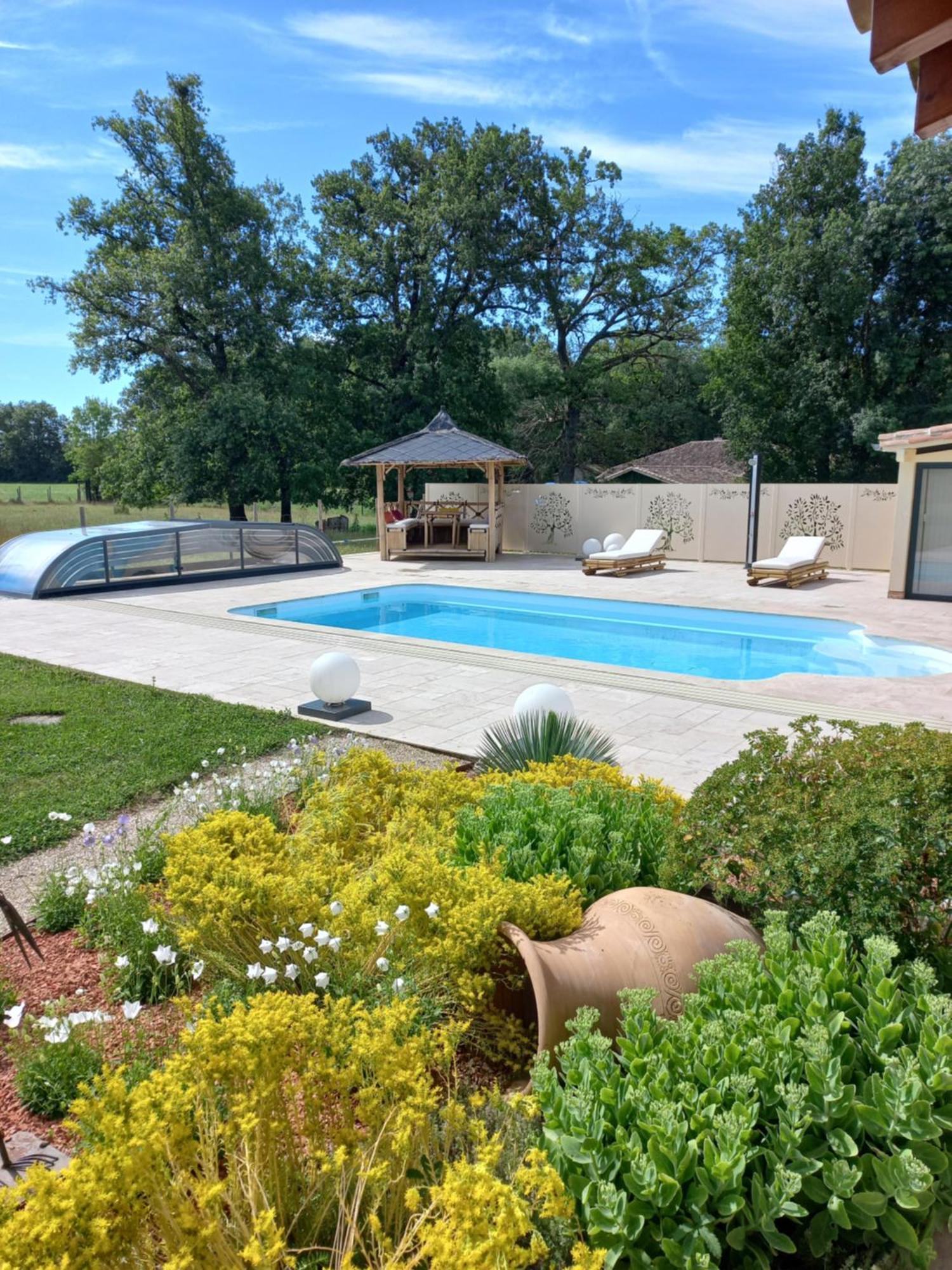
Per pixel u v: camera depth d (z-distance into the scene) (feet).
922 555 45.29
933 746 10.39
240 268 88.89
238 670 29.99
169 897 10.37
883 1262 6.79
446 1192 5.89
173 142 86.94
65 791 17.75
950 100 6.32
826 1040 7.41
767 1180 7.02
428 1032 7.92
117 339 88.99
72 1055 8.81
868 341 88.74
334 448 99.40
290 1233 6.54
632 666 34.40
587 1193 6.64
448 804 13.92
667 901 10.12
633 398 122.42
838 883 9.64
